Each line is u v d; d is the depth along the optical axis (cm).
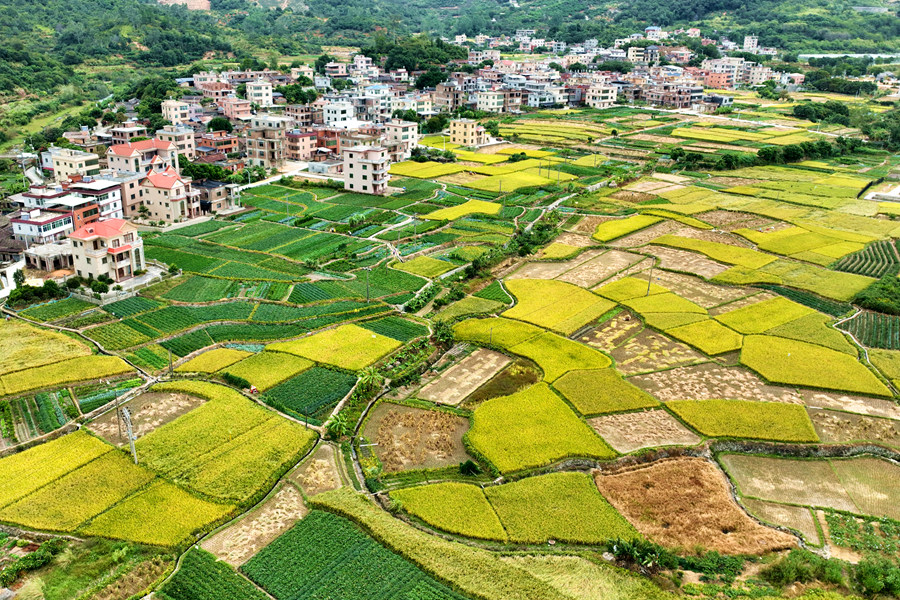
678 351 11100
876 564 6738
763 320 12050
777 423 9025
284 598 6322
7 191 19562
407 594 6406
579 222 17950
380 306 12581
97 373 9869
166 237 15950
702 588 6544
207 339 11138
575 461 8319
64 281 12744
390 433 8838
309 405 9331
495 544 7062
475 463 8262
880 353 10969
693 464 8325
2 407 9069
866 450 8706
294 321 11900
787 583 6612
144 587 6438
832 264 14725
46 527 7069
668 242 16075
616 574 6681
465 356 10919
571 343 11194
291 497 7669
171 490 7638
